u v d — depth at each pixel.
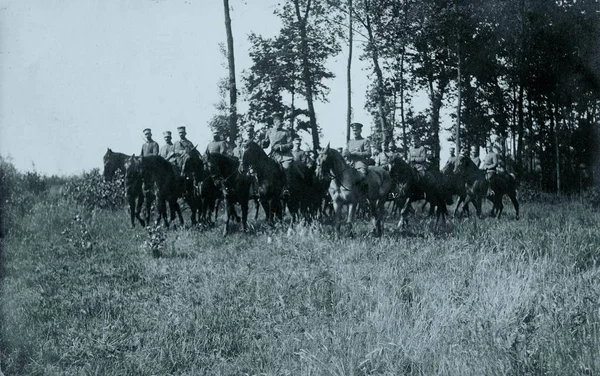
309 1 38.38
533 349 8.48
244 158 17.86
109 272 14.07
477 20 39.09
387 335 9.38
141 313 11.30
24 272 13.98
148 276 13.70
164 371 9.23
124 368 9.27
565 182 43.09
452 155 24.16
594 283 11.20
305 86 40.38
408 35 37.25
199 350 9.86
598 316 9.23
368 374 8.62
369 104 41.41
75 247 16.66
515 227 16.81
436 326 9.49
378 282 11.78
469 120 45.41
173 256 15.64
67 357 9.52
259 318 10.95
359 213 22.64
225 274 13.27
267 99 40.94
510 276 11.55
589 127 43.38
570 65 43.03
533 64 43.38
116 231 19.45
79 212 21.31
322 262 13.65
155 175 19.30
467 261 13.23
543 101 45.41
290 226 17.97
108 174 22.50
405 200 19.78
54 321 10.92
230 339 10.13
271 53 39.66
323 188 20.41
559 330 8.95
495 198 23.97
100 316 11.36
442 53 42.22
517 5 40.78
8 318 10.54
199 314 10.95
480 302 10.30
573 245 14.16
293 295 11.80
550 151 44.50
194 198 20.45
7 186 21.62
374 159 21.73
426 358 8.80
